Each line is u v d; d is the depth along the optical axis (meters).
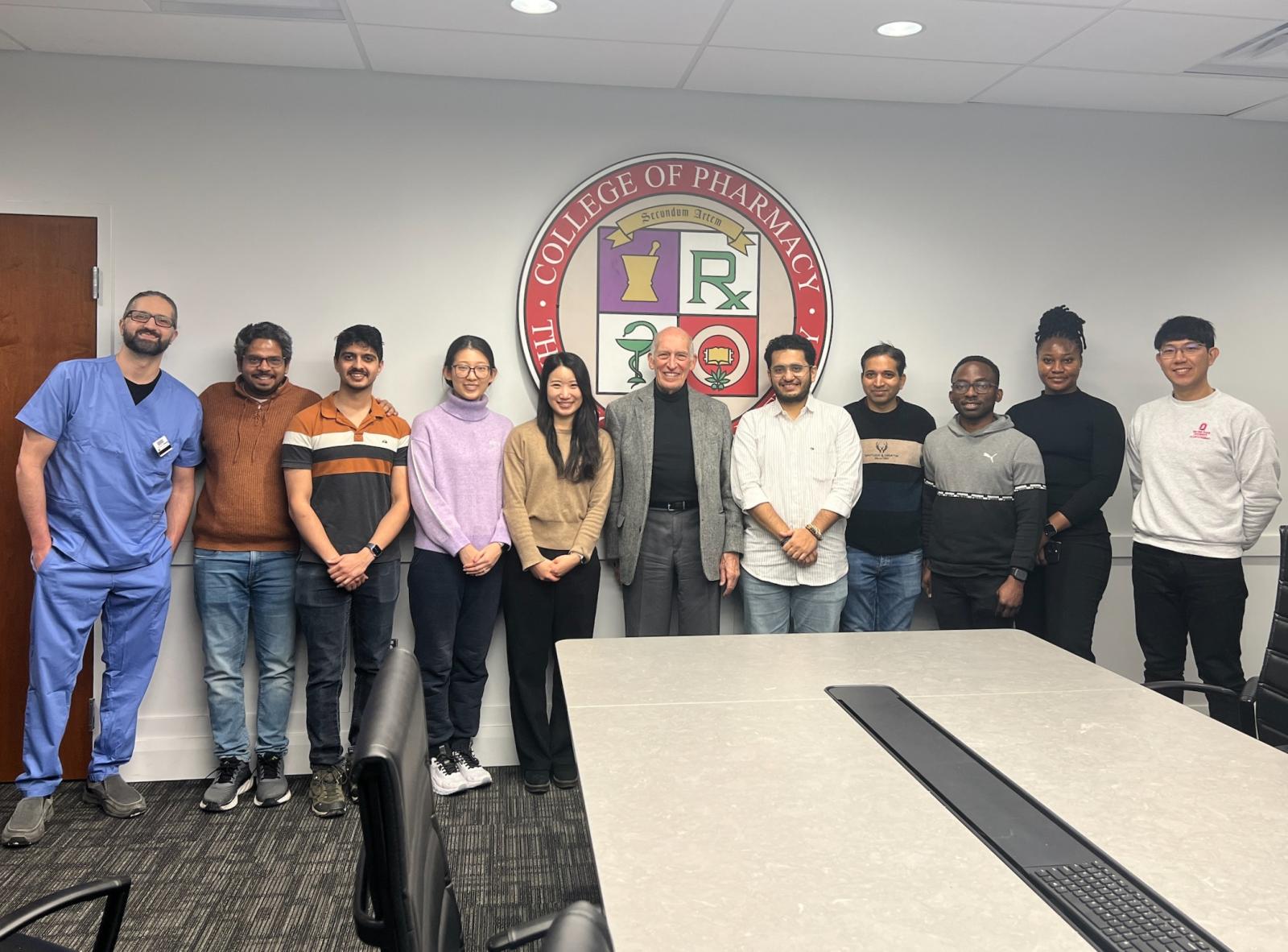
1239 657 3.50
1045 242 3.91
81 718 3.45
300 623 3.51
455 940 1.47
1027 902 1.22
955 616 3.61
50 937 2.45
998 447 3.53
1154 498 3.56
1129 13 2.91
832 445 3.49
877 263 3.82
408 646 3.65
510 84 3.58
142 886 2.71
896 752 1.72
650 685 2.12
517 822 3.17
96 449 3.02
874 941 1.13
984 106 3.84
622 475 3.50
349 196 3.51
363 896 1.35
